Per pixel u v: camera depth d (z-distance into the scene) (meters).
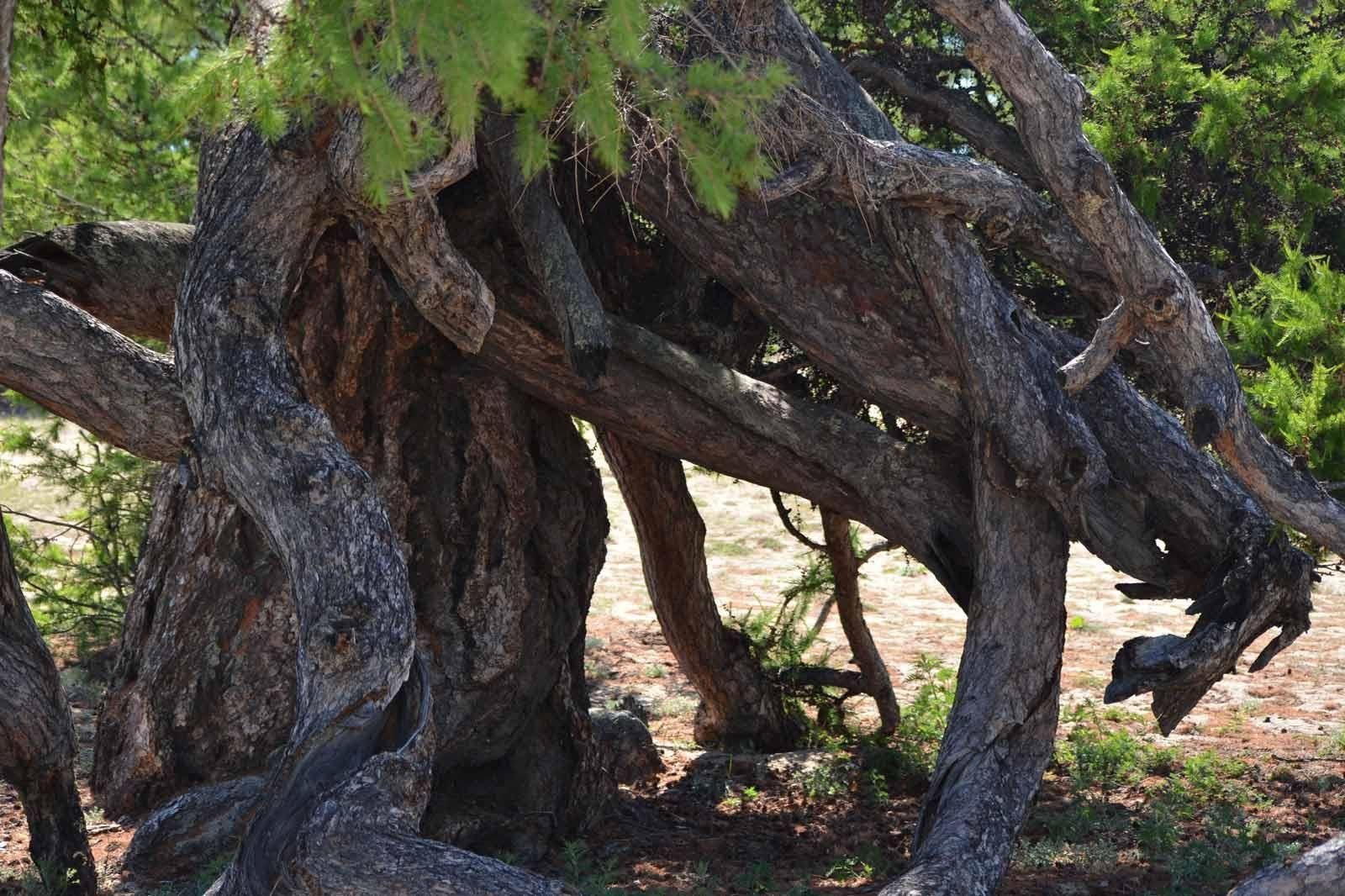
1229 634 6.25
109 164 9.98
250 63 3.90
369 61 3.62
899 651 14.33
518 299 7.13
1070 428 6.27
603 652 14.23
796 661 10.72
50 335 5.61
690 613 10.08
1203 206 8.63
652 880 7.22
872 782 9.45
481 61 3.13
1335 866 4.86
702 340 7.92
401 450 7.52
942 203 6.19
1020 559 6.46
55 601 12.02
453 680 7.44
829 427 7.24
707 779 9.50
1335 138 7.96
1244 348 6.48
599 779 8.27
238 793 7.05
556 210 6.21
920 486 7.11
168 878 6.86
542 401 7.77
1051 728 6.32
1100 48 8.73
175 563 7.80
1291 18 8.55
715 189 3.87
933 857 5.56
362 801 4.57
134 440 5.77
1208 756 9.64
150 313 6.81
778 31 6.57
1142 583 6.78
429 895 4.33
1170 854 7.51
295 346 7.25
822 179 6.08
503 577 7.59
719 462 7.41
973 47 5.59
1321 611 15.94
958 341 6.32
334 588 5.11
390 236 5.69
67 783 6.30
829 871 7.38
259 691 7.65
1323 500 5.93
